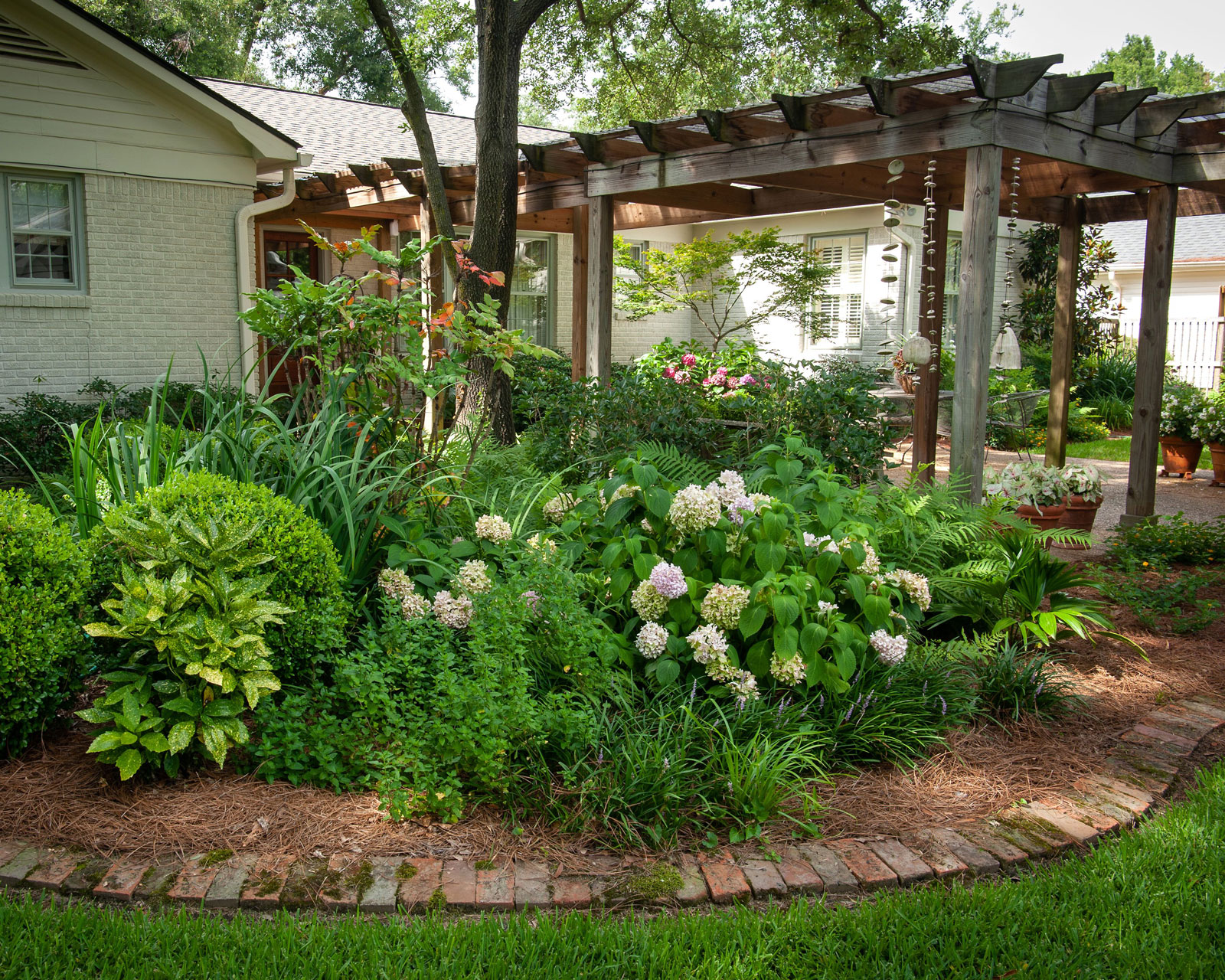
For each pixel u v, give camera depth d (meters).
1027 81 4.61
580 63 11.52
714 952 2.08
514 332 4.83
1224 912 2.28
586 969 2.04
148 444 3.60
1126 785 2.99
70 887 2.26
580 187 7.93
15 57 8.09
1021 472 6.59
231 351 9.61
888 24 11.03
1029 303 14.90
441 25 8.70
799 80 15.79
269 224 12.07
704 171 6.43
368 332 4.59
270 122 13.59
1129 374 14.80
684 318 16.03
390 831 2.56
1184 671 4.00
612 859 2.50
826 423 6.20
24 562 2.72
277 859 2.40
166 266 9.12
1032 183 7.34
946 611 4.02
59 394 8.65
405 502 3.98
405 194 9.38
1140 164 6.00
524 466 5.52
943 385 12.61
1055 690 3.56
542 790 2.69
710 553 3.37
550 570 3.23
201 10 22.84
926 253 5.83
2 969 1.95
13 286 8.38
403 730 2.82
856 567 3.36
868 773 3.02
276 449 3.88
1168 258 6.51
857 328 13.84
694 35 12.44
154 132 8.88
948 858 2.54
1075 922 2.24
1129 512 6.84
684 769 2.73
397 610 3.14
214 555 2.80
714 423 6.52
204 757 2.81
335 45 25.81
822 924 2.21
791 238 14.41
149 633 2.70
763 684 3.25
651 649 3.13
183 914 2.16
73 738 2.99
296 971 1.99
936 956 2.11
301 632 3.01
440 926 2.14
